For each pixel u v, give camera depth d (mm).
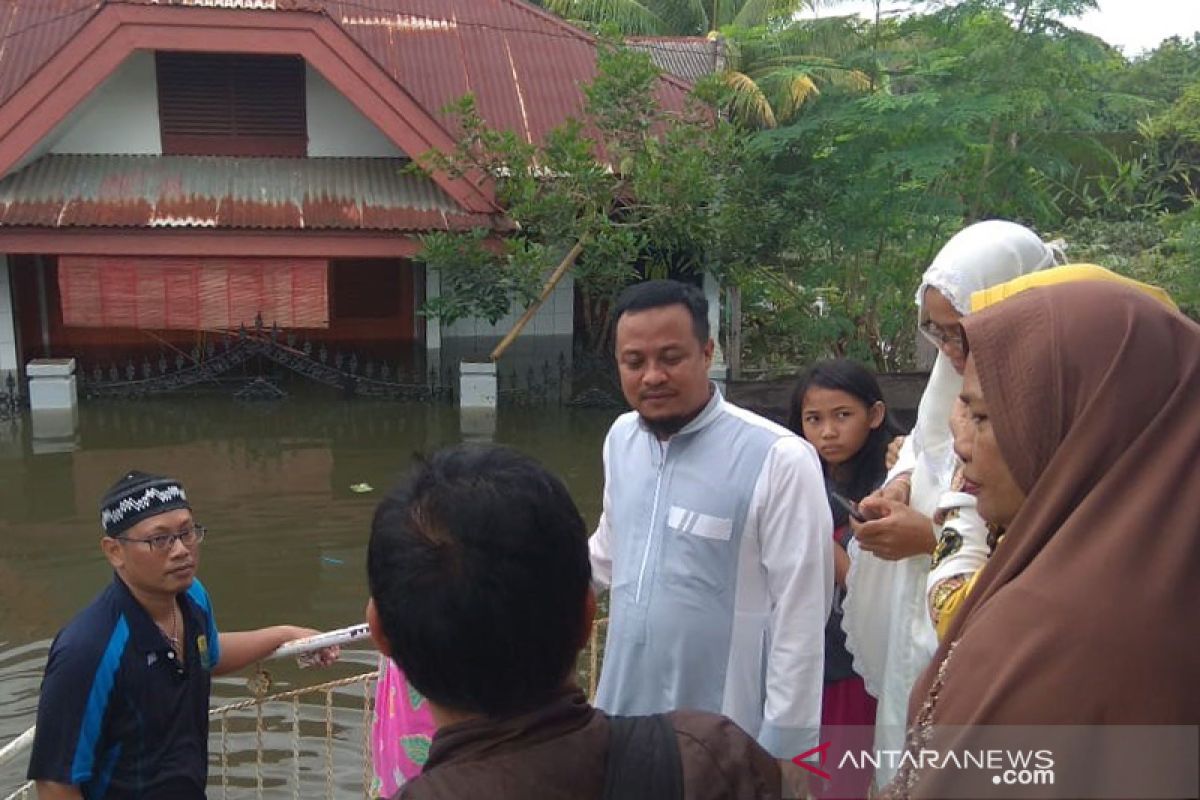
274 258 12555
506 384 13852
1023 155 11672
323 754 5375
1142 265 15234
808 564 2354
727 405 2568
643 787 1254
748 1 19891
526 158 12078
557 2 20922
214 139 13977
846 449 3139
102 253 12156
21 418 12188
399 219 12695
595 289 12914
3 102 11891
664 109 14117
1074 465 1184
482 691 1256
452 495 1281
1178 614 1057
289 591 7621
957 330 2193
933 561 1902
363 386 13172
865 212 11734
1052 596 1091
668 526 2482
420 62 14633
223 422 12172
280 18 12125
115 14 11875
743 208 12266
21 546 8523
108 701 2742
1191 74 23922
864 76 14570
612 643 2572
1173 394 1177
